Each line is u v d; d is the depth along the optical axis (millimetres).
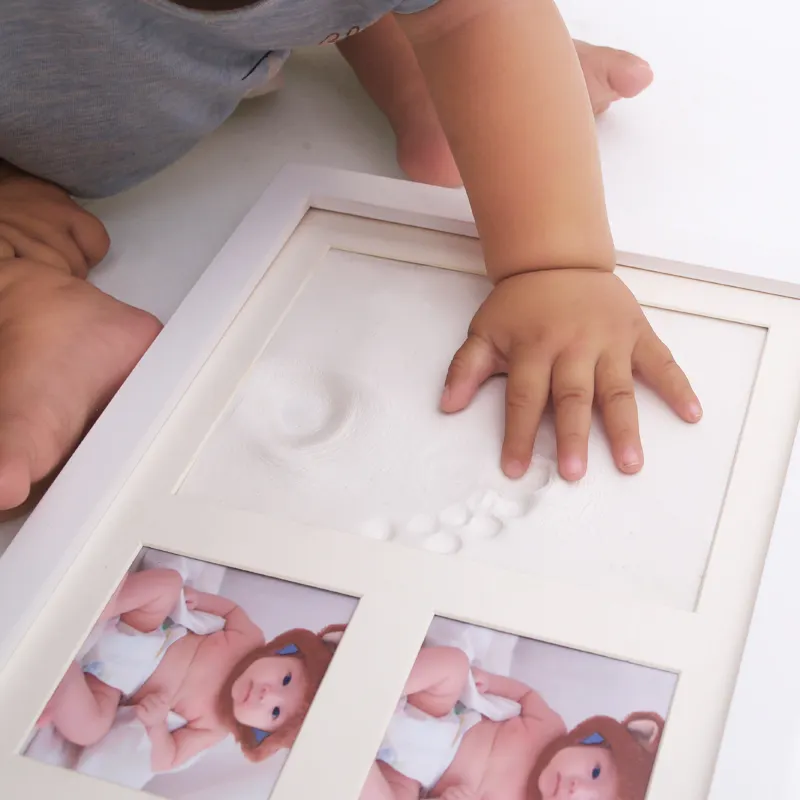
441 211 1021
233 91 1025
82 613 786
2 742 727
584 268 912
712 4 1353
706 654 721
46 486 899
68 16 893
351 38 1183
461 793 683
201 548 813
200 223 1120
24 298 940
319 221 1057
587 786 677
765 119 1187
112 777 710
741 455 833
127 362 933
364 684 729
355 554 794
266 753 708
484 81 908
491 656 737
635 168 1132
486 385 905
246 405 910
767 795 653
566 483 829
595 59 1157
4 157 1067
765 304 936
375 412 893
